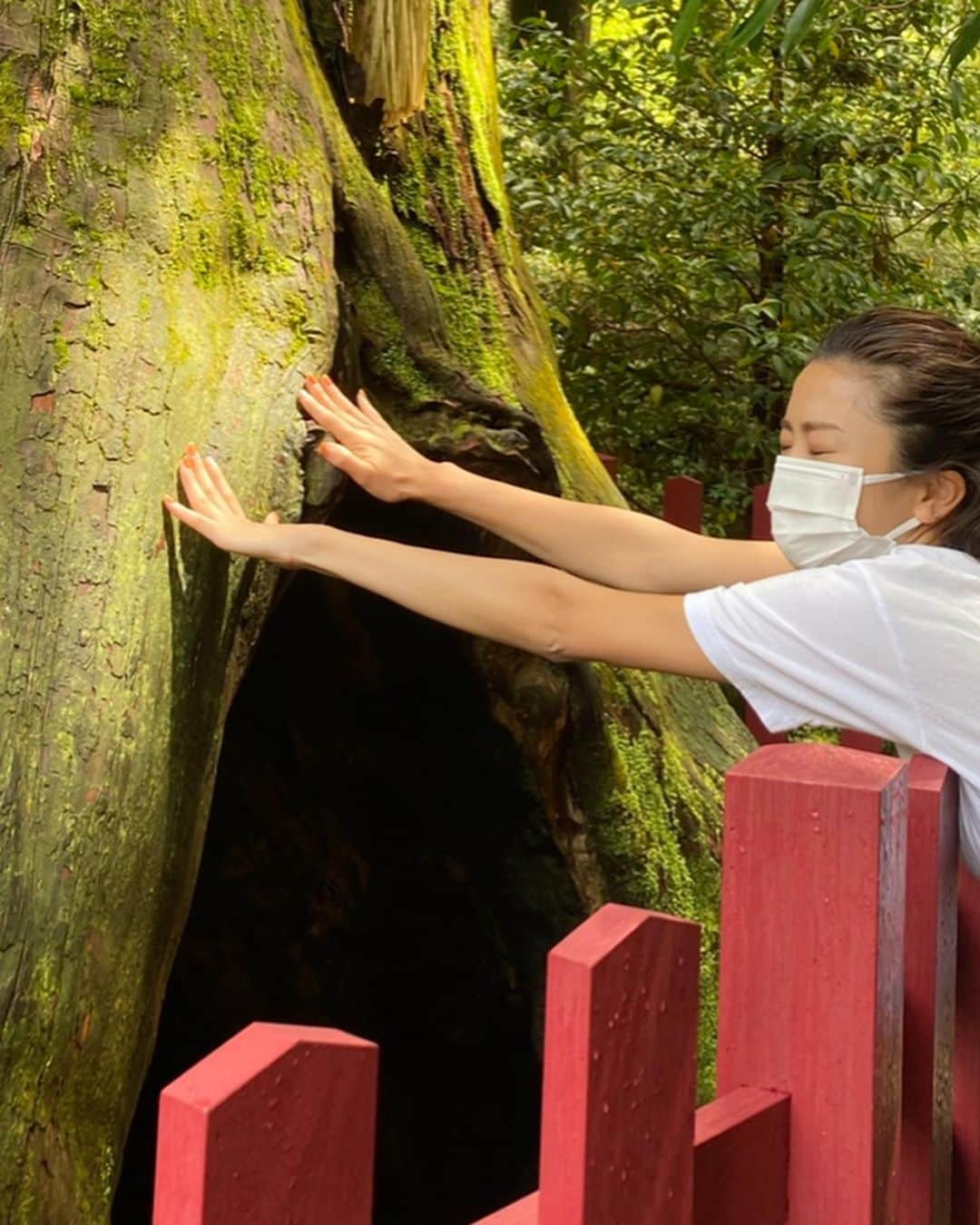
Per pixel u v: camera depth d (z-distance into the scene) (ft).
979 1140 5.15
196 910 10.48
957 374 5.57
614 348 21.38
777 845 3.36
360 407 7.07
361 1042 2.40
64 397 5.77
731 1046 3.45
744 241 20.77
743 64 19.49
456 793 9.43
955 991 4.91
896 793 3.39
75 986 5.00
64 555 5.49
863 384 5.63
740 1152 3.22
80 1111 5.10
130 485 5.82
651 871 9.34
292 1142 2.31
